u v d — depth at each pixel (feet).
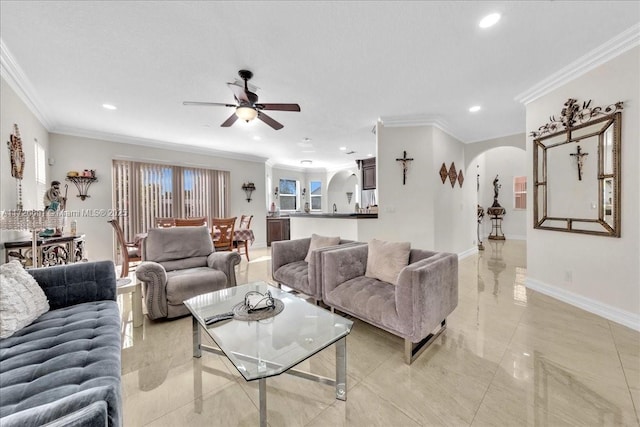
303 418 4.49
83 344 4.42
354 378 5.50
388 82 9.23
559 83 8.93
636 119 7.02
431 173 13.11
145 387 5.27
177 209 17.85
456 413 4.54
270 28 6.38
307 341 4.72
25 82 8.86
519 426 4.25
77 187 14.28
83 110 11.50
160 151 17.20
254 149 19.47
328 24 6.27
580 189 8.55
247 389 5.23
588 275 8.38
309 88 9.60
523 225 24.41
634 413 4.44
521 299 9.55
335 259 7.85
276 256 10.49
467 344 6.66
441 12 5.93
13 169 8.60
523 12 5.99
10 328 4.67
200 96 10.18
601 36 6.91
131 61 7.77
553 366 5.71
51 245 9.02
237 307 6.03
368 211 15.83
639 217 7.04
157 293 7.95
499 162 25.63
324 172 28.48
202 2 5.55
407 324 5.86
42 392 3.34
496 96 10.53
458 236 15.93
